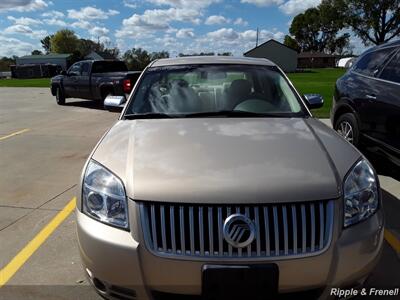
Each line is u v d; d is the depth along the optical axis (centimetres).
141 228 224
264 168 238
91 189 249
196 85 387
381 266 317
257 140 278
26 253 348
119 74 1356
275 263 215
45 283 303
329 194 226
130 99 379
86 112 1317
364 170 258
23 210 447
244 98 374
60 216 429
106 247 228
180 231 219
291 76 4622
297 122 329
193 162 246
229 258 214
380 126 510
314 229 221
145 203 227
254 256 214
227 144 271
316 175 235
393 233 377
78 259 336
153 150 267
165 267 218
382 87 512
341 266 222
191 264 215
